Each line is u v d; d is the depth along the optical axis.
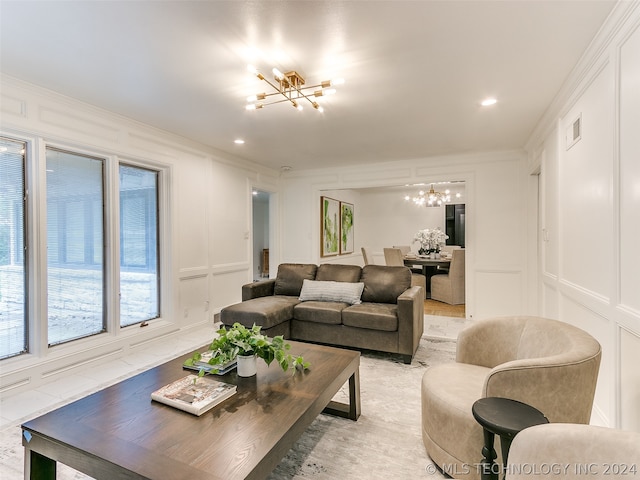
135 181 3.65
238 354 1.84
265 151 4.66
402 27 1.89
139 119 3.36
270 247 6.03
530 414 1.24
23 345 2.70
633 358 1.63
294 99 2.77
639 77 1.57
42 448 1.30
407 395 2.51
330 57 2.21
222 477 1.06
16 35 1.95
